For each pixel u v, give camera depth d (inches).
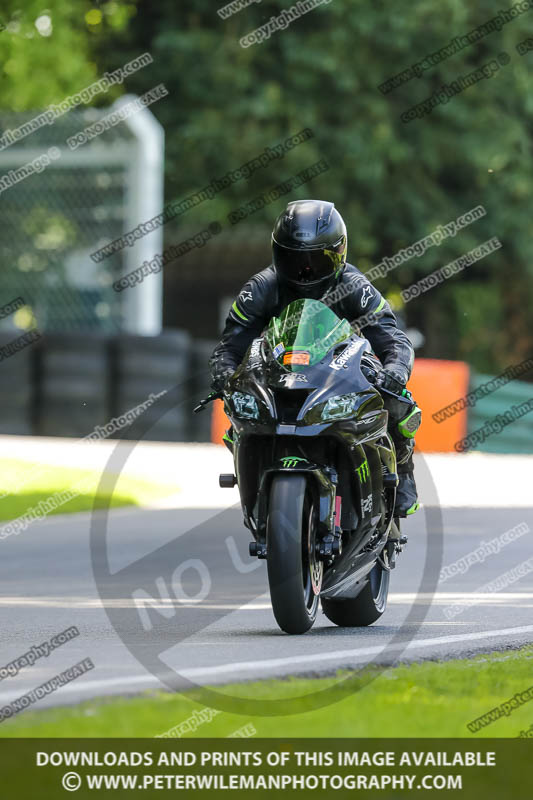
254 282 1003.3
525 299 5226.4
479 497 2215.8
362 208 4709.6
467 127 4731.8
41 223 3159.5
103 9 4315.9
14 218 3171.8
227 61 4500.5
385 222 4785.9
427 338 5187.0
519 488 2373.3
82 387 2906.0
